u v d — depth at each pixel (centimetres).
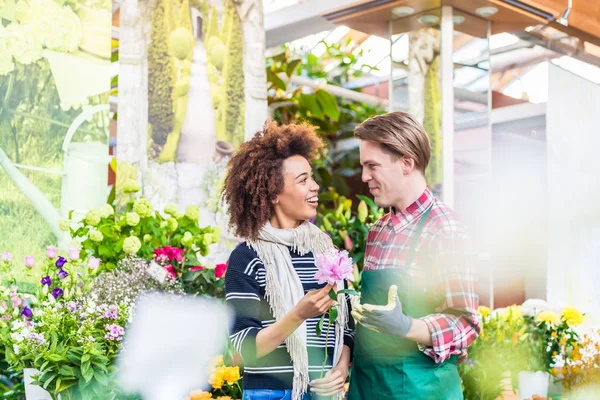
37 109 369
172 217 368
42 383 272
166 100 417
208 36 435
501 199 719
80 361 273
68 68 380
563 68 621
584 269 627
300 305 219
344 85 772
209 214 428
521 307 474
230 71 443
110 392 279
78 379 274
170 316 306
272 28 543
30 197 364
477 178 503
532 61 619
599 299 625
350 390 249
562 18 504
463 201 498
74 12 383
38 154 368
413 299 230
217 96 436
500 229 717
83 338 274
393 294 216
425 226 233
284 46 713
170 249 344
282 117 651
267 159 247
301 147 251
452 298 224
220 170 435
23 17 366
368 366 239
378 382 235
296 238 245
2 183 356
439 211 234
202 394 293
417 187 239
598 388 447
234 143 442
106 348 288
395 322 212
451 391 232
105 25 394
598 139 645
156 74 414
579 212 630
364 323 216
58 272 310
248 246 245
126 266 324
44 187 369
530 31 542
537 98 656
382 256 240
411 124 238
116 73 506
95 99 388
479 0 471
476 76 504
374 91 783
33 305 320
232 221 252
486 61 507
